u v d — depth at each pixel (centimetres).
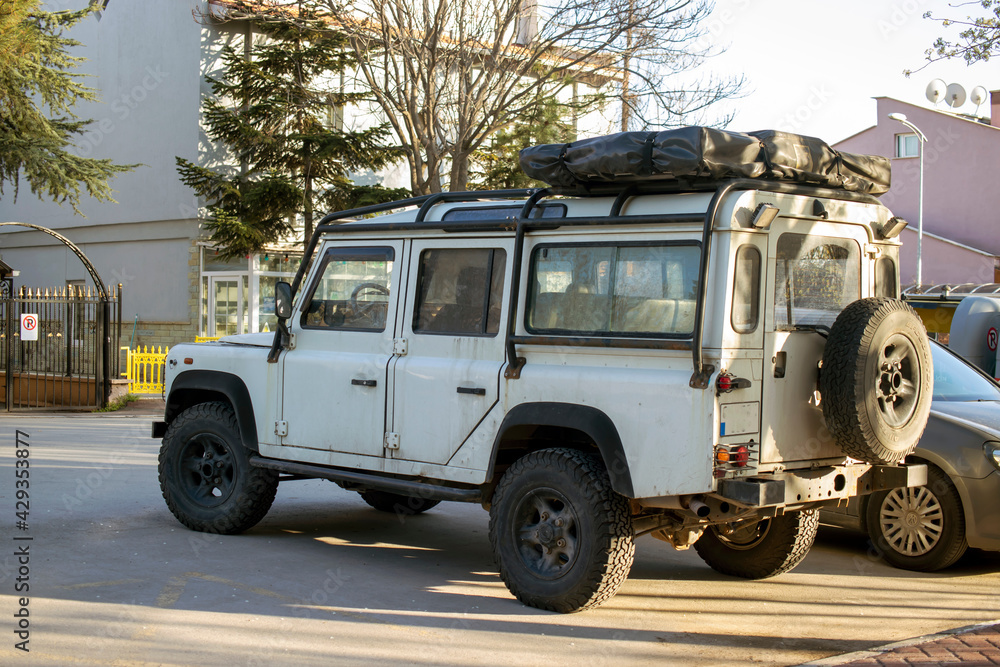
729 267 508
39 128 1983
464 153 2039
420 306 643
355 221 704
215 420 752
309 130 2138
